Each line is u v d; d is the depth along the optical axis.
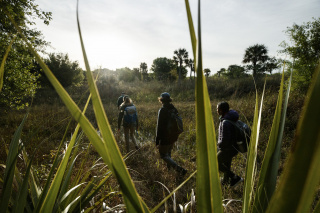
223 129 2.35
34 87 5.69
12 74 5.08
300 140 0.14
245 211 0.47
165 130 2.98
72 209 0.85
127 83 20.64
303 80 5.96
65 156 0.57
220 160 2.40
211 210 0.27
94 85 0.29
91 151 3.34
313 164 0.14
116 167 0.31
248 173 0.49
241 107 6.04
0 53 4.68
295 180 0.15
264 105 5.71
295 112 5.14
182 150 4.09
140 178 2.70
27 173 0.55
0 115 7.32
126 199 0.32
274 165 0.40
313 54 5.84
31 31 6.10
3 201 0.49
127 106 4.11
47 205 0.56
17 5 5.27
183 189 2.43
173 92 16.12
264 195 0.40
